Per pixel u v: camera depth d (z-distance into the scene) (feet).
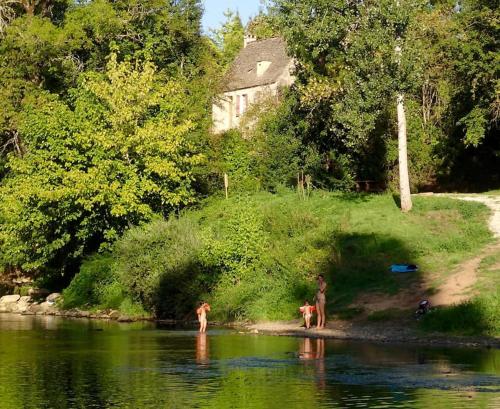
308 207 162.81
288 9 163.84
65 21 207.10
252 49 271.08
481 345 99.60
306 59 170.50
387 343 103.45
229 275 140.46
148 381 78.23
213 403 68.03
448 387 73.20
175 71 216.54
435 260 132.67
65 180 163.43
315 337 111.45
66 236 169.68
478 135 166.20
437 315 109.81
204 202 179.63
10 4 211.61
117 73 175.01
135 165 170.09
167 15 217.36
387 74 152.35
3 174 198.70
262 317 128.57
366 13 154.81
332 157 182.19
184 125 174.50
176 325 134.41
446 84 179.42
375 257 136.05
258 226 141.59
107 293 161.27
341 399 68.69
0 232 175.32
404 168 155.53
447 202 154.20
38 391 73.82
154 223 153.28
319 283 118.42
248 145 193.47
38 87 196.85
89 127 167.84
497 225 142.82
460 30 168.45
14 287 199.52
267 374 81.15
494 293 111.65
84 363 90.12
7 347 104.53
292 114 188.34
